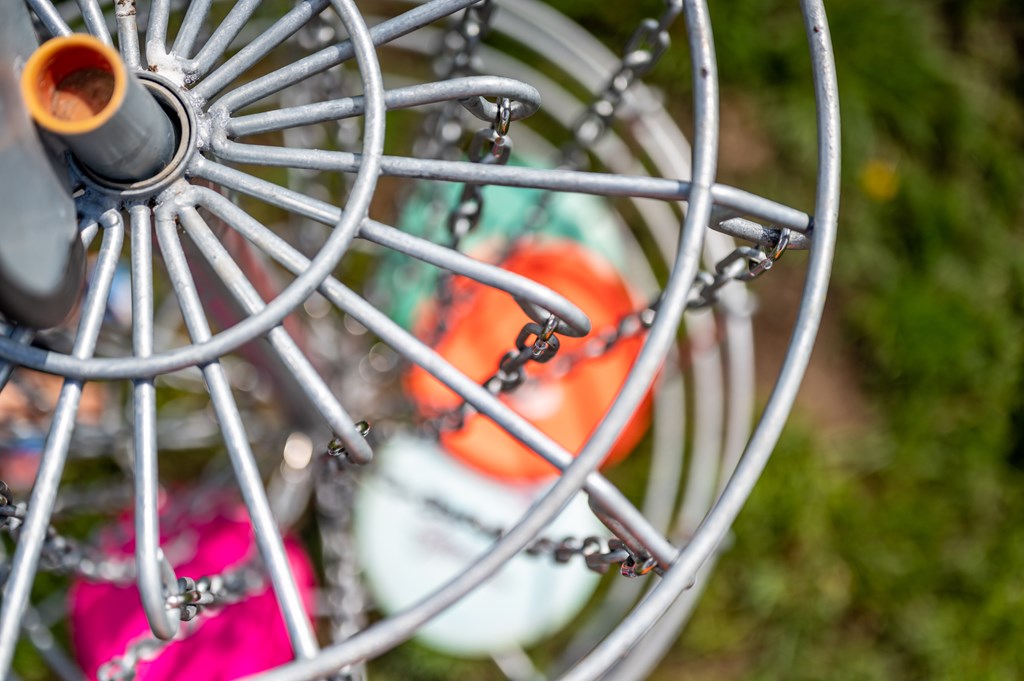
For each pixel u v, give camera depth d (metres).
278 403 1.25
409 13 0.59
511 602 1.53
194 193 0.57
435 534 1.50
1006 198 1.83
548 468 1.49
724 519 0.56
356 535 1.52
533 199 1.54
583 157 1.12
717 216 0.61
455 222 0.80
